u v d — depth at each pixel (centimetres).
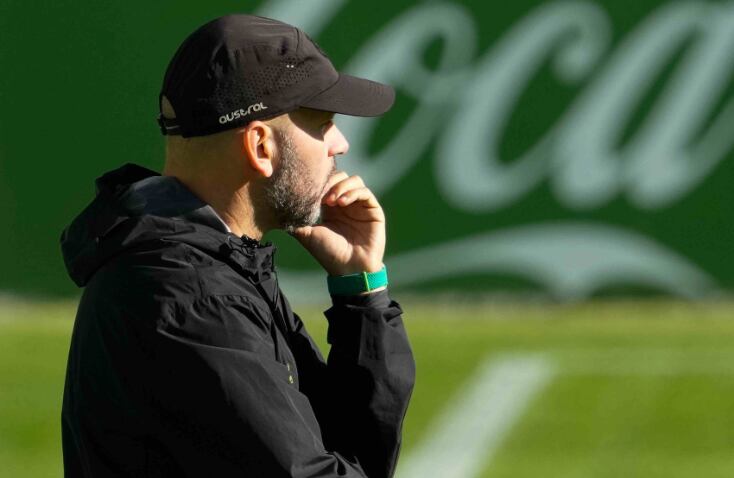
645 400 3000
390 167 3891
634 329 3659
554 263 3891
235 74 791
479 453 2666
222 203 817
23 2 3931
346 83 833
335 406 893
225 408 743
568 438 2759
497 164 3875
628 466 2577
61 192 3994
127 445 764
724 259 3828
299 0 3850
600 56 3812
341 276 914
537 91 3841
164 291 759
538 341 3550
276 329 794
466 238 3903
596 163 3844
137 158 3956
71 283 4041
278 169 815
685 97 3797
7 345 3566
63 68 3950
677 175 3825
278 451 741
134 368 754
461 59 3847
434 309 3875
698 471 2538
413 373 895
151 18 3916
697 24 3772
